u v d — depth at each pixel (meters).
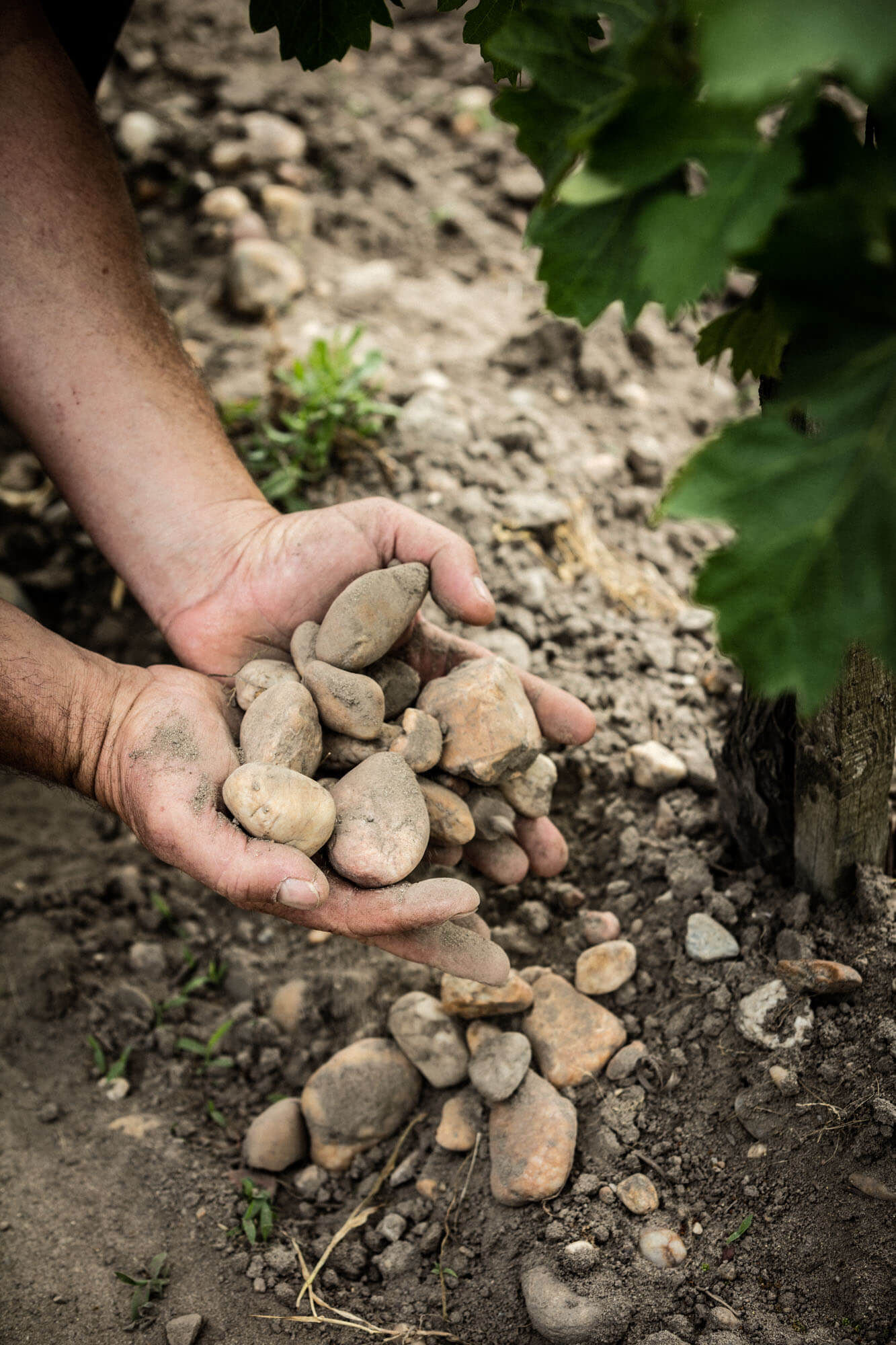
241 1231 1.89
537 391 3.37
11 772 1.92
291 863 1.58
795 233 0.87
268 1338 1.71
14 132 2.07
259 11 1.59
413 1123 2.02
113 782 1.85
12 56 2.08
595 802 2.42
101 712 1.86
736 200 0.88
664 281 0.91
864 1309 1.53
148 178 3.96
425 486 2.99
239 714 1.97
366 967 2.26
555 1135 1.83
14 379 2.10
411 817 1.65
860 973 1.86
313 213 3.91
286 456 3.07
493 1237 1.80
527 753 1.89
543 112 1.05
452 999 1.99
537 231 1.08
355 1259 1.82
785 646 0.89
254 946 2.39
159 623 2.18
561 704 2.06
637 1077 1.92
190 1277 1.82
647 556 3.01
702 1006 1.98
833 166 0.89
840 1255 1.60
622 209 1.04
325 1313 1.75
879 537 0.86
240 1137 2.08
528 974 2.10
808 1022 1.84
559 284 1.10
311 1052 2.16
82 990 2.32
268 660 1.99
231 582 2.10
